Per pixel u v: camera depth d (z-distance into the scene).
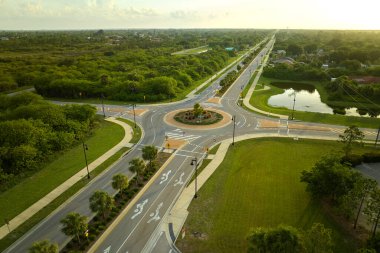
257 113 95.88
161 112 97.69
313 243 31.11
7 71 150.00
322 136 76.56
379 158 62.28
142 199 49.94
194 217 45.31
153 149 58.56
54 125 73.56
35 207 48.22
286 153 67.38
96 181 55.88
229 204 48.38
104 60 176.62
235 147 70.50
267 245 30.84
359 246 38.78
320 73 152.62
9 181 55.00
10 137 62.91
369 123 86.06
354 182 44.22
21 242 40.69
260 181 55.34
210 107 102.62
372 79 143.00
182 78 133.88
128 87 115.38
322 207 47.19
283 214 45.59
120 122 88.69
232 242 39.94
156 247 39.44
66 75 132.38
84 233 40.50
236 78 151.38
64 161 63.81
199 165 61.56
